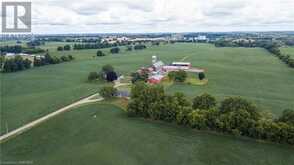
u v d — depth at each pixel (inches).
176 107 4121.6
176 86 6299.2
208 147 3420.3
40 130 3914.9
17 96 5620.1
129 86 6250.0
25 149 3400.6
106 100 5206.7
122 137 3703.3
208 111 3843.5
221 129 3745.1
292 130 3353.8
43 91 6013.8
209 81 6889.8
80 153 3299.7
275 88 6215.6
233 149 3363.7
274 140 3474.4
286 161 3097.9
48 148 3427.7
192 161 3134.8
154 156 3238.2
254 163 3070.9
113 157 3216.0
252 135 3590.1
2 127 4001.0
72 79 7214.6
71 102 5128.0
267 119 3791.8
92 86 6343.5
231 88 6181.1
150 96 4367.6
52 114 4507.9
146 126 4052.7
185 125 3998.5
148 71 7322.8
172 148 3408.0
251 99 5275.6
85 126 4055.1
